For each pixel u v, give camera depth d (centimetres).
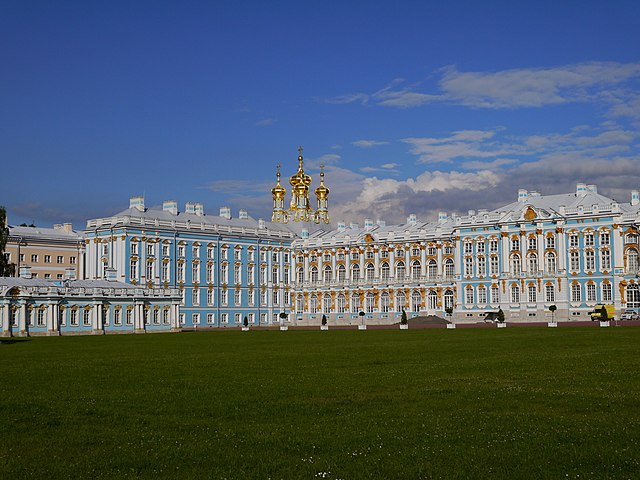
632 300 15150
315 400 3406
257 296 19138
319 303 19250
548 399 3316
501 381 3956
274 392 3678
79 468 2262
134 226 16600
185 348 7438
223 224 18962
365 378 4222
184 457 2377
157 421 2950
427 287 17638
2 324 12862
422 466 2228
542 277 16012
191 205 18850
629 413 2970
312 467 2242
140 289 14988
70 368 5097
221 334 11775
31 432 2762
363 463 2275
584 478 2084
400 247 18262
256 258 19212
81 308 13962
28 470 2245
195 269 17875
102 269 16950
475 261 16925
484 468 2200
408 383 3950
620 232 15325
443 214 18775
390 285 18175
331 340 8688
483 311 16738
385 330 12362
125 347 7825
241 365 5191
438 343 7462
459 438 2561
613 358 5184
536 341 7412
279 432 2714
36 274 18450
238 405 3297
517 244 16438
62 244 19050
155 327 15188
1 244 15012
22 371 4891
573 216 15812
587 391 3531
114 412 3153
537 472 2153
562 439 2522
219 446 2512
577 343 6931
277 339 9269
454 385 3816
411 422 2853
